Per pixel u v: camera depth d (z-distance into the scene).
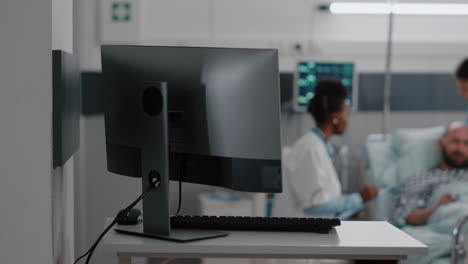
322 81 2.80
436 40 3.93
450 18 3.95
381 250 1.50
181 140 1.60
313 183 2.64
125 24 3.43
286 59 3.78
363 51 3.83
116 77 1.66
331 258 1.51
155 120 1.54
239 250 1.49
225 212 3.40
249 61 1.52
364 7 3.83
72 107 1.93
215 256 1.51
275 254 1.51
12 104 1.58
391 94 3.94
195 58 1.56
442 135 3.52
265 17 3.82
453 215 3.10
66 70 1.78
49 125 1.58
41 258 1.60
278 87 1.51
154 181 1.55
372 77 3.86
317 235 1.60
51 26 1.58
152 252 1.50
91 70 3.40
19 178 1.58
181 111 1.59
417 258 2.96
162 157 1.53
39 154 1.58
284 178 2.71
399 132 3.57
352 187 3.77
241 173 1.55
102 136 3.37
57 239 1.77
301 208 2.67
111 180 3.25
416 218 3.23
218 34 3.78
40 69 1.58
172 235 1.55
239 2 3.79
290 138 3.80
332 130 2.80
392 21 3.88
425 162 3.47
